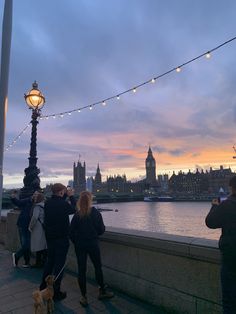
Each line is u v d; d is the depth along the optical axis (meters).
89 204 5.14
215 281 4.07
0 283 6.29
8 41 7.73
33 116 9.69
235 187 3.41
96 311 4.78
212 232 58.22
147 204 162.25
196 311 4.27
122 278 5.47
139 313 4.67
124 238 5.31
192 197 171.12
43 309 4.49
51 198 5.59
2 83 7.56
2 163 7.49
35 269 7.34
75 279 6.36
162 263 4.77
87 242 5.07
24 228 7.58
